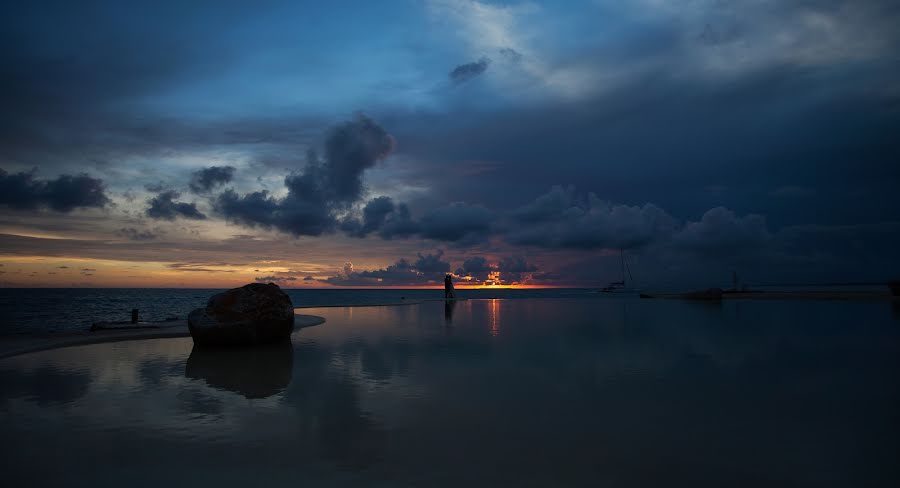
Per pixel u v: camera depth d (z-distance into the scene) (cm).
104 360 1184
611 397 773
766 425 623
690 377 920
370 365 1081
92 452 540
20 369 1061
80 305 4759
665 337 1527
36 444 567
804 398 755
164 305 4869
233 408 722
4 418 674
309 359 1172
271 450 544
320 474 475
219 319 1385
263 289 1517
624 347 1322
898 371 959
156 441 576
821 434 586
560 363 1084
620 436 584
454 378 930
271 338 1470
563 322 2155
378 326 2036
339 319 2433
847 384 848
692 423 633
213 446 558
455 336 1636
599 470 482
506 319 2369
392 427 625
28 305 4588
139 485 454
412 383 888
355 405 735
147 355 1266
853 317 2075
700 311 2686
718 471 478
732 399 753
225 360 1173
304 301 5584
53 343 1430
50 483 459
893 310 2425
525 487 443
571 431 604
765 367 1012
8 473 482
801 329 1666
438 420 654
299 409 715
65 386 880
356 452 536
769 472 475
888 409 692
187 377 960
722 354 1184
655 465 494
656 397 769
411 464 500
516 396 784
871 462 498
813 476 465
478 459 513
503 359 1148
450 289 5975
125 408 726
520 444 558
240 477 469
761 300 3791
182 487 447
